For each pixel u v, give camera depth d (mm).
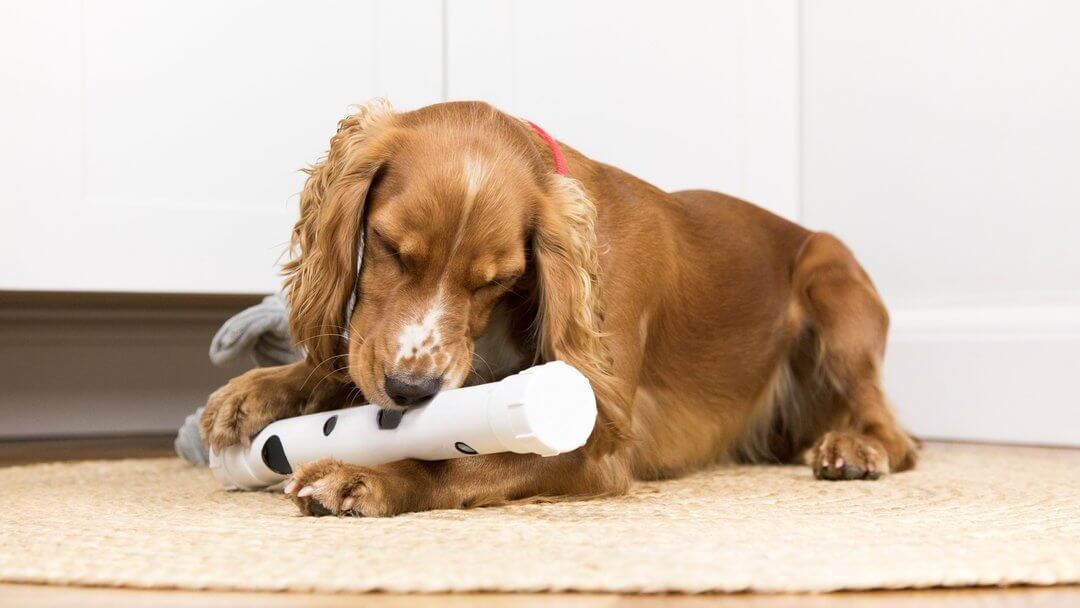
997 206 3486
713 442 2662
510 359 2074
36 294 3225
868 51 3846
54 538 1517
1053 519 1765
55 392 3695
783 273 2902
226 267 3197
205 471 2578
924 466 2734
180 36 3119
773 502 1985
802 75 4047
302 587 1225
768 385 2848
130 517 1752
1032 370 3365
